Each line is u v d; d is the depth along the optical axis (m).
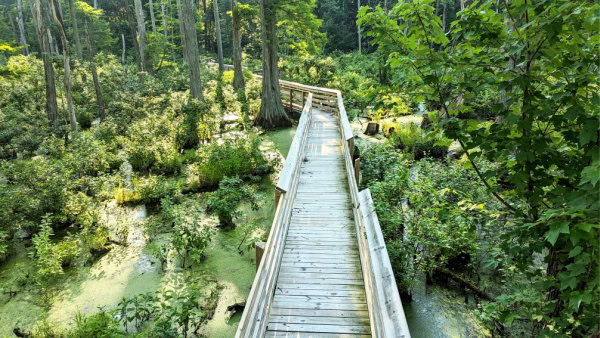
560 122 2.50
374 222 4.46
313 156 9.50
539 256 5.75
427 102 3.72
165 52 31.77
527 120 2.55
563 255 2.52
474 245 5.91
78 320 5.38
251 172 11.16
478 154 2.92
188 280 6.37
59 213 8.17
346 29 46.38
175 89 24.36
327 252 5.14
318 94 16.66
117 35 47.75
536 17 2.29
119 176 10.54
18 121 15.01
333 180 7.88
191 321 5.21
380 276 3.28
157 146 11.84
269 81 16.47
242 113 18.44
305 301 4.14
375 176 8.93
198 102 15.38
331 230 5.76
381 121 16.06
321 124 13.16
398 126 13.62
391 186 7.12
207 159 10.81
